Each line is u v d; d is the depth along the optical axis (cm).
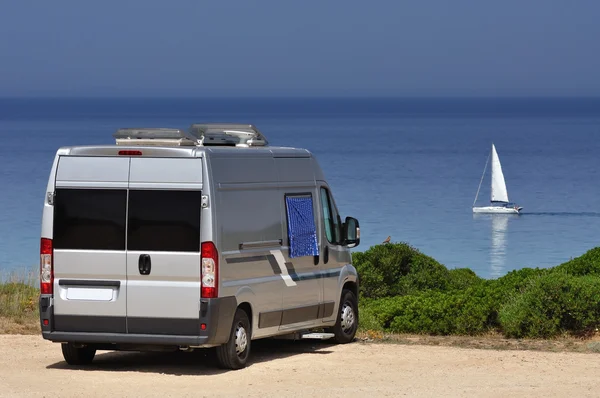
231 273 1973
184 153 1944
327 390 1792
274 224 2130
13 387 1811
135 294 1944
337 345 2416
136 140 2044
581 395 1748
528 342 2569
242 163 2047
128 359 2175
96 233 1967
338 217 2409
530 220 13300
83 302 1962
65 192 1983
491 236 11400
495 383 1869
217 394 1753
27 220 11144
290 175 2216
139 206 1952
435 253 9819
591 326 2658
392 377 1938
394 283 3694
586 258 3228
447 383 1867
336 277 2375
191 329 1925
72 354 2067
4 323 2770
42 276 1986
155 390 1792
